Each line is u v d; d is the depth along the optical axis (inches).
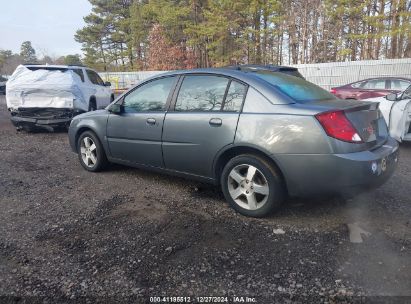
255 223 139.3
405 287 98.3
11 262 112.7
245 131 139.1
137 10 1705.2
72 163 239.0
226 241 125.1
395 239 125.0
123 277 104.7
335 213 147.2
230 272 106.7
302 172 129.4
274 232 131.3
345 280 101.7
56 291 98.6
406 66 698.8
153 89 177.3
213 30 1241.4
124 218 145.7
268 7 1125.1
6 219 145.3
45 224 140.3
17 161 245.6
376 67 725.3
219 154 148.3
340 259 112.5
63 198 169.8
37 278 104.4
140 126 177.0
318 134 125.6
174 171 169.8
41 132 382.0
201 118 152.9
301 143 128.0
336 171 125.1
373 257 113.5
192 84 162.7
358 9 976.9
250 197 142.7
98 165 208.4
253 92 143.0
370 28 1062.4
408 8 934.4
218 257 114.7
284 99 137.6
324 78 781.3
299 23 1114.7
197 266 109.9
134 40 1750.7
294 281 101.9
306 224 137.6
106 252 118.6
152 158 175.9
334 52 1115.9
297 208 151.9
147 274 106.0
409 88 305.0
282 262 111.3
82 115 216.5
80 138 216.1
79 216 148.0
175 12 1392.7
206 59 1444.4
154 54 1536.7
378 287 98.5
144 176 203.8
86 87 393.7
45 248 121.3
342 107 132.0
